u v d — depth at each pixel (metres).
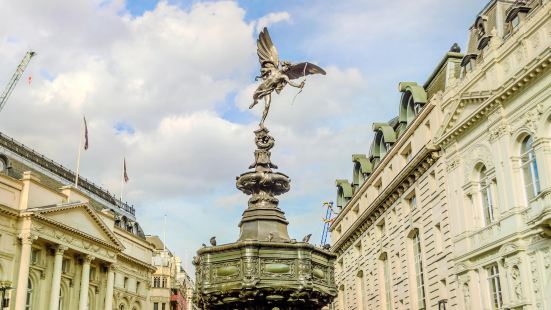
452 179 36.22
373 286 52.97
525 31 29.38
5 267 51.97
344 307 64.69
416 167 41.03
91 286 66.56
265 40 15.73
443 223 37.16
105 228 66.88
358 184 62.00
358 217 56.47
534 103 28.73
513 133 30.56
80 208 62.69
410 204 44.53
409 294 43.16
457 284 34.81
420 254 42.28
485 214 33.28
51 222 56.81
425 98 43.22
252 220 14.42
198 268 14.36
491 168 32.38
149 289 83.56
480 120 33.38
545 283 27.16
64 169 72.19
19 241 54.00
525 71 28.73
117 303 73.50
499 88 30.89
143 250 82.81
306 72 15.29
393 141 49.53
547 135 28.06
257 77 15.71
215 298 13.48
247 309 13.33
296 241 13.52
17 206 54.47
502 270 30.36
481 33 36.66
